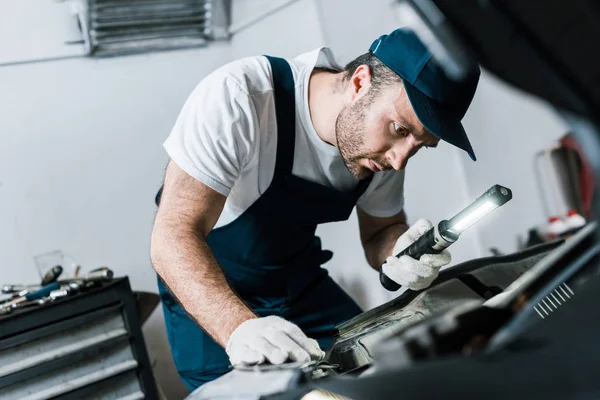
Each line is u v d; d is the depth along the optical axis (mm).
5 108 3713
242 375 1050
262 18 3881
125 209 3891
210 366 1950
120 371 2844
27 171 3732
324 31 3438
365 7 3133
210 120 1559
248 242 1874
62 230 3773
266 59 1707
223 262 1940
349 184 1845
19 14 3748
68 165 3803
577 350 558
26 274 3701
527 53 457
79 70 3855
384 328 1226
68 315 2797
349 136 1536
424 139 1420
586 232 729
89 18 3807
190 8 4035
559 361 557
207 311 1403
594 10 425
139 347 2906
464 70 627
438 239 1387
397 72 1329
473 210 1285
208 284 1436
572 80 454
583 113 462
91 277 3023
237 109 1581
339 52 3377
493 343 606
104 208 3854
